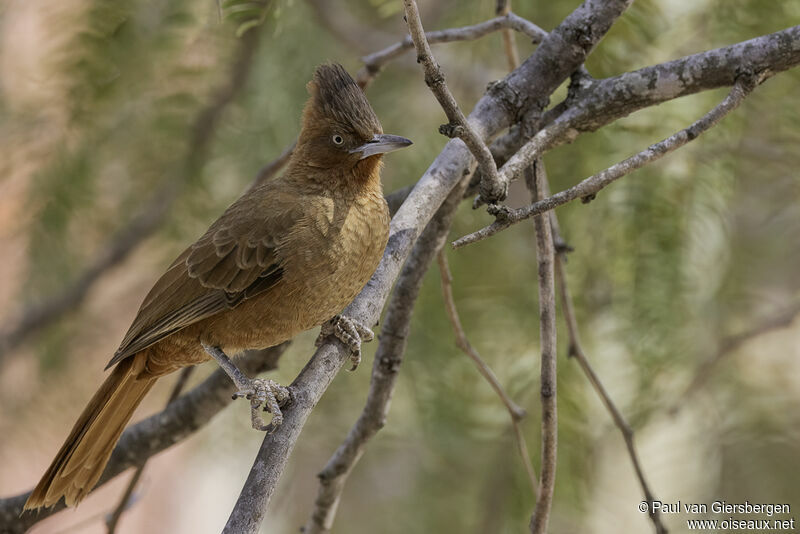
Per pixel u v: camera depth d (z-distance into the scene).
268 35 11.23
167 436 10.37
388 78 12.44
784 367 11.43
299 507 14.45
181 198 11.92
